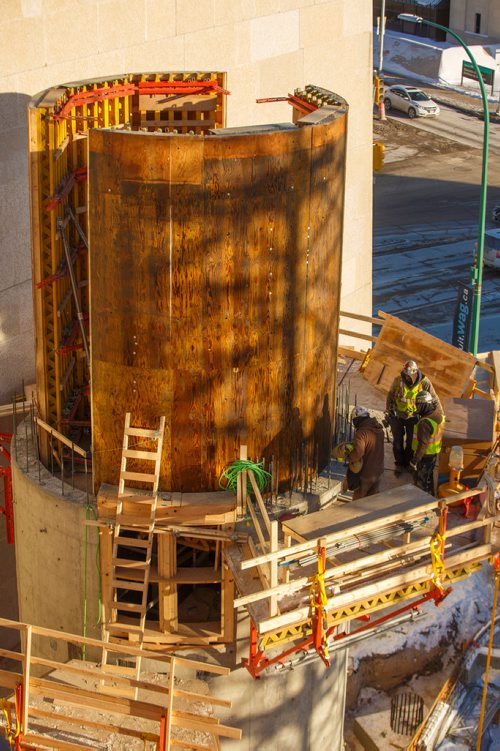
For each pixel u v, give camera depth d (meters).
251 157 11.00
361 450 12.48
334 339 13.27
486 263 40.94
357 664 17.42
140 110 14.77
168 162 10.85
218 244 11.23
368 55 21.67
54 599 13.60
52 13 15.38
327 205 12.12
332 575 11.08
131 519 11.98
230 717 13.36
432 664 18.02
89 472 13.57
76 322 13.94
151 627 12.98
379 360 18.03
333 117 12.04
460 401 14.54
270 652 13.01
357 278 23.48
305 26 19.81
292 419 12.58
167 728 11.26
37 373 13.45
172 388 11.77
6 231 15.73
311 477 13.27
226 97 15.09
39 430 13.73
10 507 15.71
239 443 12.18
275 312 11.80
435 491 13.41
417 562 12.00
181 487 12.25
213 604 13.70
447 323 36.00
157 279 11.33
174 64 17.47
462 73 70.38
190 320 11.47
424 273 40.72
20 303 16.33
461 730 17.30
